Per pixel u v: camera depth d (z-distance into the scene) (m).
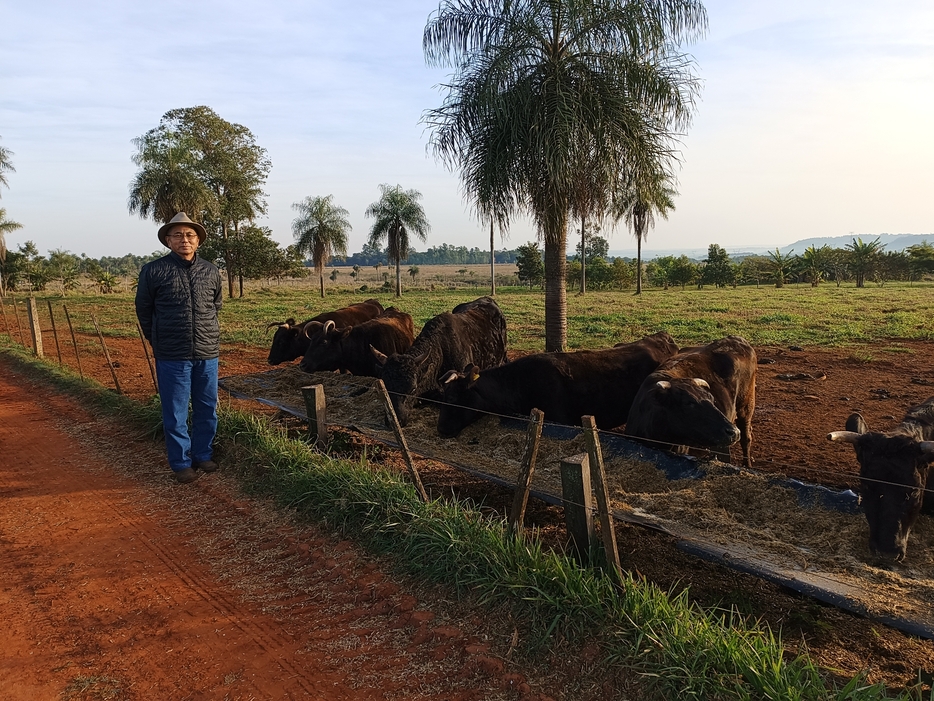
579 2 10.01
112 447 8.02
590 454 3.96
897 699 2.82
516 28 10.50
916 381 11.50
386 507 5.15
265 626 4.05
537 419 4.38
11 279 53.50
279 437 7.19
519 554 4.20
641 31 10.25
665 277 57.50
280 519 5.64
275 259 47.12
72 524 5.77
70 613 4.30
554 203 10.95
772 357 14.70
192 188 36.59
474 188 11.52
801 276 60.50
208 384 6.89
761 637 3.37
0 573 4.89
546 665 3.48
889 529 3.98
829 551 4.00
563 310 12.11
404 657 3.66
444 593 4.21
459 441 7.22
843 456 7.56
